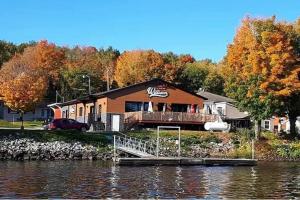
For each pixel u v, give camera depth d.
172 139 61.75
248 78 66.69
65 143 56.53
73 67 131.88
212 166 49.28
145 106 71.94
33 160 52.44
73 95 121.62
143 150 56.25
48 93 121.75
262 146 63.09
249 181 36.25
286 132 76.25
